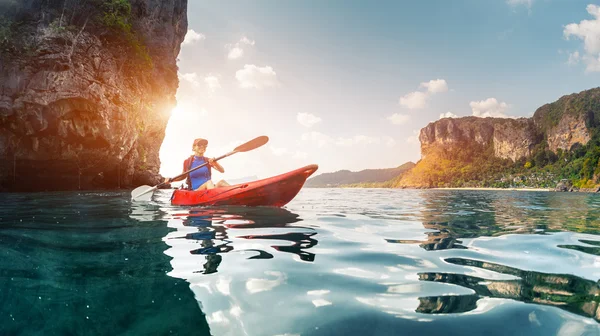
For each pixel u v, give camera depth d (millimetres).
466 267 1856
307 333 1090
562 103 147125
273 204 5320
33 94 11820
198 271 1720
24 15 12734
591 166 80562
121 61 15422
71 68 12422
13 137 12516
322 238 2699
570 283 1570
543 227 3451
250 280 1592
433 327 1134
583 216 4668
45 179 14820
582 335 1072
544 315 1215
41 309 1238
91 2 14320
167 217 3865
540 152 141250
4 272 1652
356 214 4758
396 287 1523
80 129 13414
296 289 1484
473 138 187000
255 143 5918
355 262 1946
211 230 2994
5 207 5184
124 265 1811
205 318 1186
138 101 17125
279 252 2172
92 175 16984
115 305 1282
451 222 3887
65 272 1675
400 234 2969
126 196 8656
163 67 20531
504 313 1238
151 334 1069
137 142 19000
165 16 20859
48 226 3135
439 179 172000
